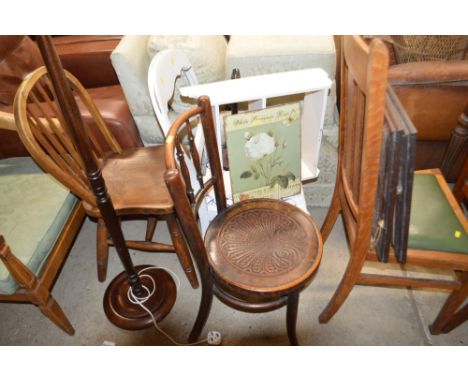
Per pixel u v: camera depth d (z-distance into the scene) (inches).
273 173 45.8
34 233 43.8
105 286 57.2
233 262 37.1
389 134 26.7
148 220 60.9
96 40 70.0
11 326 52.7
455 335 47.3
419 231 38.6
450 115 54.7
